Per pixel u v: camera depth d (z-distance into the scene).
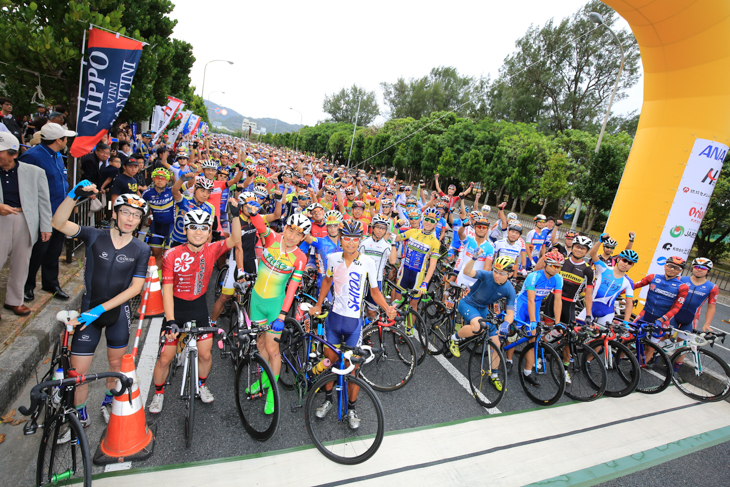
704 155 6.14
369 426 3.35
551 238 8.51
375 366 4.30
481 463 3.11
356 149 46.25
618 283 4.96
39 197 3.60
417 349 4.95
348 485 2.71
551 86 37.16
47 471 2.42
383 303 3.42
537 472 3.10
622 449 3.57
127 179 5.66
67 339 2.47
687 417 4.30
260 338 3.47
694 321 5.23
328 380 2.97
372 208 8.58
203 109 41.22
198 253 3.01
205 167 6.06
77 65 6.49
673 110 6.39
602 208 16.50
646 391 4.77
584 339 4.46
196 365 2.84
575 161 26.94
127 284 2.82
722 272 14.87
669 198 6.40
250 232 4.50
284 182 7.62
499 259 3.93
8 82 7.17
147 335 4.27
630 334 4.99
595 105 35.94
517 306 4.67
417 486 2.78
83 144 5.21
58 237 4.24
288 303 3.22
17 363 3.10
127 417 2.50
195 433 3.00
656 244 6.52
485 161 30.19
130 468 2.60
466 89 55.91
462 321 4.86
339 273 3.29
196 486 2.53
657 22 6.07
